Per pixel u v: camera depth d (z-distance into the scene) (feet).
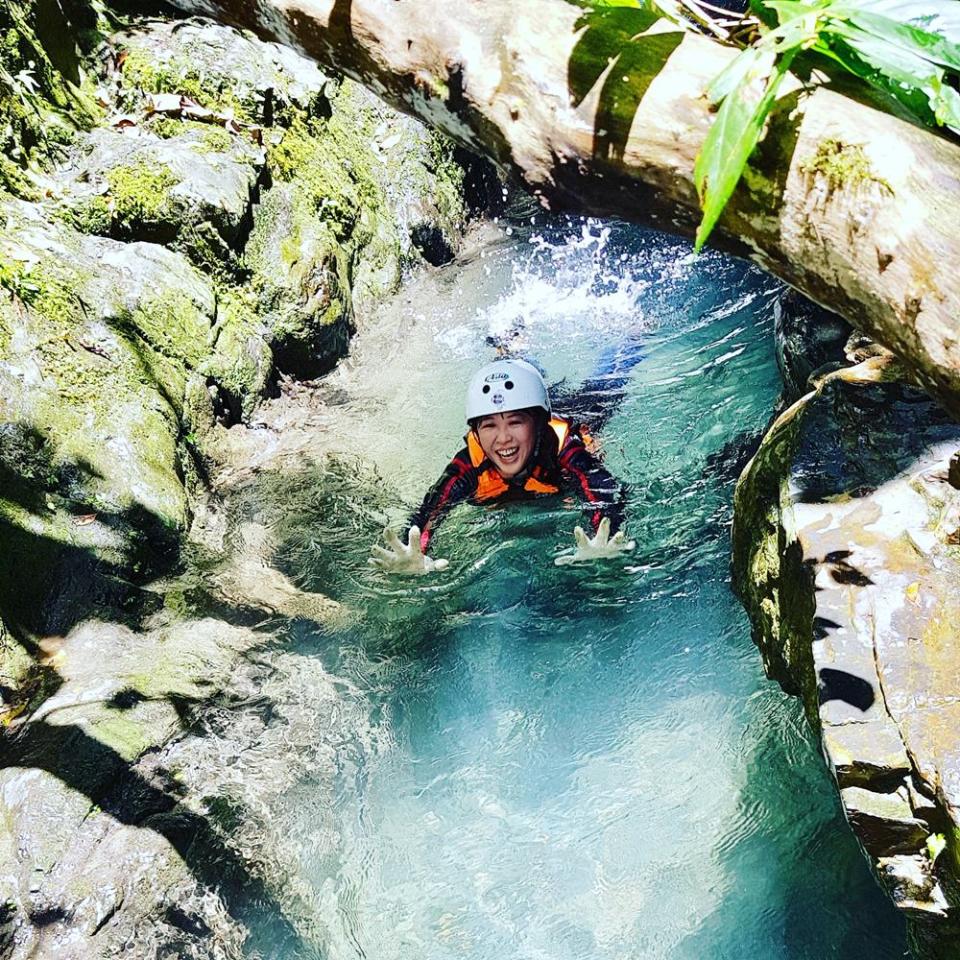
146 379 16.81
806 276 5.89
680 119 5.77
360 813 11.59
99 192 18.80
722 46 5.91
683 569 14.64
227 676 13.00
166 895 10.19
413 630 14.11
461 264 26.91
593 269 25.49
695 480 16.42
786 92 5.68
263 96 23.09
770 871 10.50
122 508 14.84
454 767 12.14
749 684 12.59
